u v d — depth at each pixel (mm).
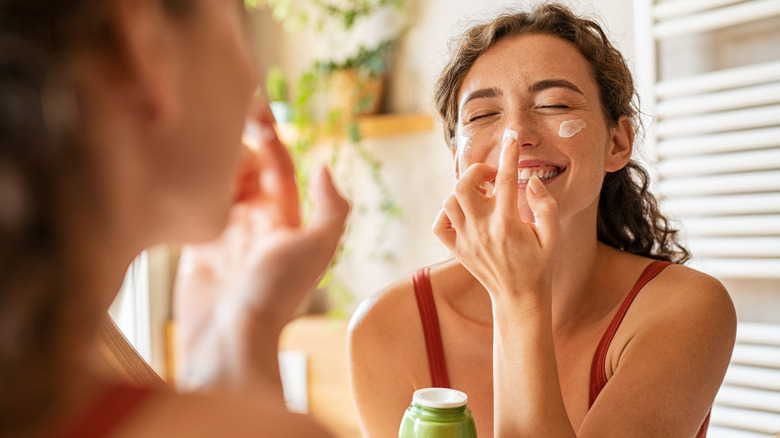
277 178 477
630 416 859
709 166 1616
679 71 1710
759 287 1622
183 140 359
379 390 1071
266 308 431
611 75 1039
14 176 298
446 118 1146
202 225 388
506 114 985
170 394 349
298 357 2207
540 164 962
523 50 991
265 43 2553
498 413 820
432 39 2170
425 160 2201
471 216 834
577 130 964
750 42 1596
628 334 963
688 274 1016
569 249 1013
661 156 1693
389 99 2273
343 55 2373
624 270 1062
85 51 316
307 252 447
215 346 421
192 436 329
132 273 2238
